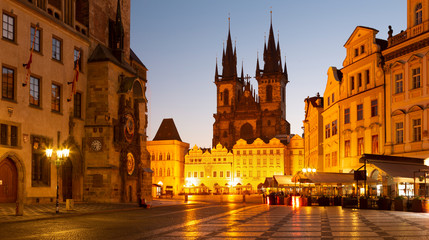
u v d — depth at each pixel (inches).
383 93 2217.0
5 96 1692.9
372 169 2247.8
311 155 3690.9
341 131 2608.3
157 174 6328.7
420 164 1790.1
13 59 1729.8
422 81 1961.1
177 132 6633.9
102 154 2180.1
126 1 2758.4
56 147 1978.3
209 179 6486.2
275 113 7559.1
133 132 2415.1
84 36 2225.6
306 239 751.1
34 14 1859.0
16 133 1733.5
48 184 1904.5
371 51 2352.4
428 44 1930.4
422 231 867.4
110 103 2231.8
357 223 1048.2
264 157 6333.7
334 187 2504.9
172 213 1515.7
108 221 1160.8
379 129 2234.3
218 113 7746.1
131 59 2755.9
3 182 1686.8
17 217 1197.7
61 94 2046.0
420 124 1969.7
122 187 2272.4
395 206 1589.6
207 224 1060.5
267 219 1203.9
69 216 1341.0
